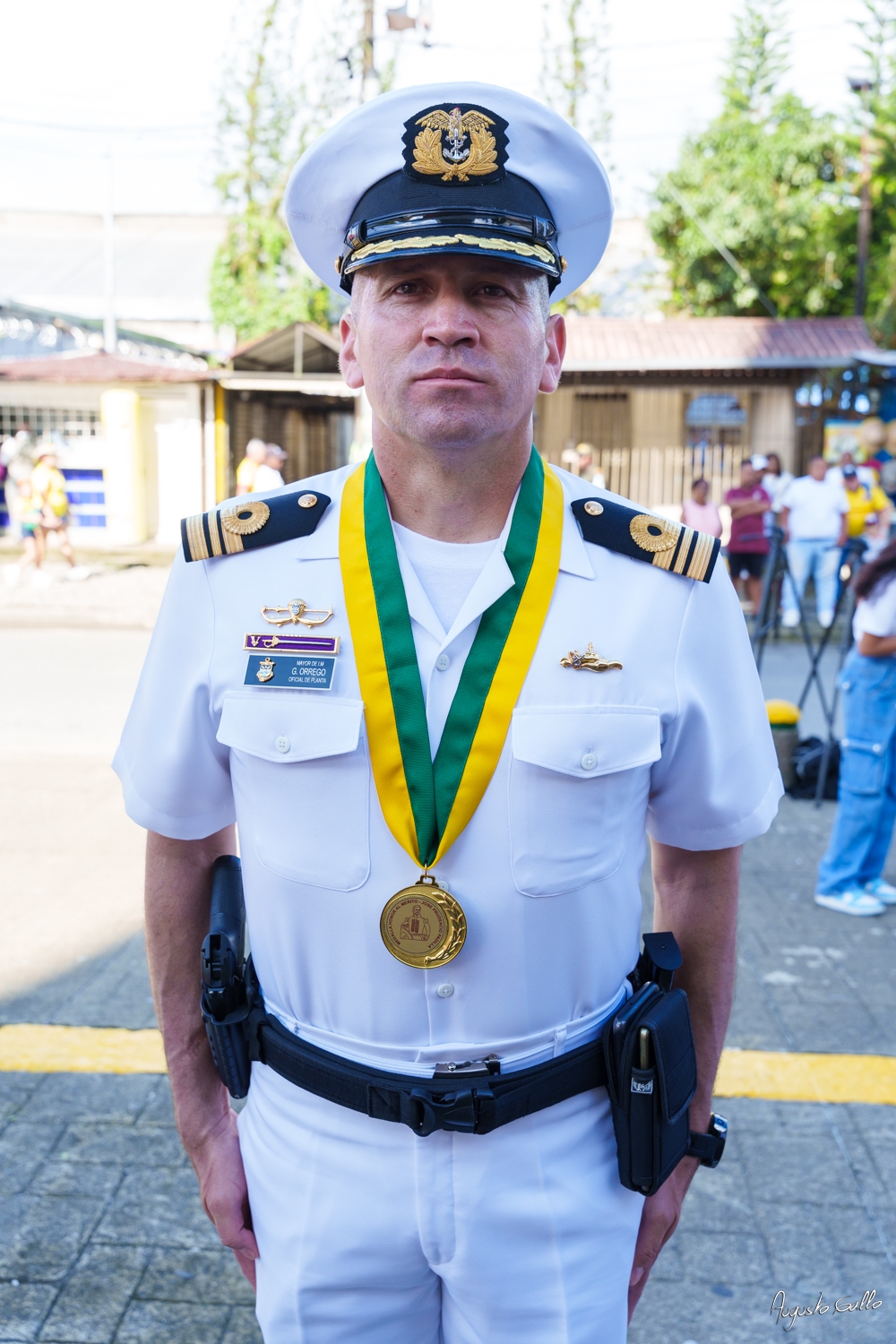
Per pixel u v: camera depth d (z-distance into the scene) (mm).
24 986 3545
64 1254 2389
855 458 13000
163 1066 3088
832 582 10828
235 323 20156
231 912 1408
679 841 1367
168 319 22844
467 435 1178
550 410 15016
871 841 4219
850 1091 2990
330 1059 1242
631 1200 1312
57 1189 2580
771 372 14719
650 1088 1231
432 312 1175
